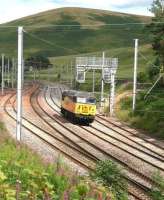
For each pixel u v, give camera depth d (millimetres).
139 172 44469
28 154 30750
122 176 29516
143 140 68438
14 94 133125
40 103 110938
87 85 161875
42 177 21016
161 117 78938
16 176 20922
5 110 91625
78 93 80000
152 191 26891
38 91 154375
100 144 61719
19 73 47125
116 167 29375
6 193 16391
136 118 84375
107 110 99438
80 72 104375
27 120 79000
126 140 67125
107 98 116812
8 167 22453
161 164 50906
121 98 105062
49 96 136125
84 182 22719
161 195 26016
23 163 25141
